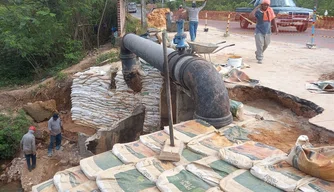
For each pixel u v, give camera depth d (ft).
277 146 15.60
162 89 29.63
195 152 14.40
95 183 12.95
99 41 58.03
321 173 11.16
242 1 128.77
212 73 18.16
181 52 21.18
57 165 31.89
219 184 11.59
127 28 58.59
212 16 110.42
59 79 41.68
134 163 13.80
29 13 46.24
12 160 34.47
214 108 17.33
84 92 35.45
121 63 35.70
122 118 31.30
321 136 16.28
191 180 12.16
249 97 23.08
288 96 20.75
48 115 40.09
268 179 11.53
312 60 31.55
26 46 45.11
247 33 57.93
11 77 51.34
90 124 35.70
